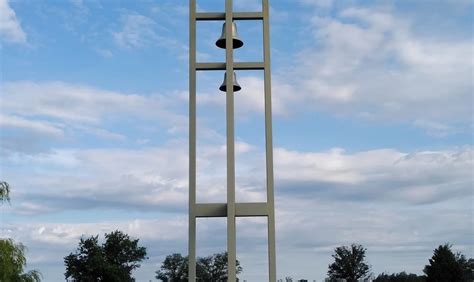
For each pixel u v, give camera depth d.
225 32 23.09
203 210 21.80
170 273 115.56
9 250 29.72
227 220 21.34
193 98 22.66
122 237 90.94
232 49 22.89
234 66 22.80
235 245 21.19
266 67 22.89
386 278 86.62
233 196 21.53
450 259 71.50
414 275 86.56
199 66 22.94
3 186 29.72
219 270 108.12
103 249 88.31
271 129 22.41
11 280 30.06
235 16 23.30
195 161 22.14
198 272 107.12
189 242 21.58
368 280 80.81
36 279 31.08
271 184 21.95
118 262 88.81
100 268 83.50
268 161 22.17
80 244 86.88
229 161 21.83
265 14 23.39
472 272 78.25
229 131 22.08
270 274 21.39
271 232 21.62
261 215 21.70
